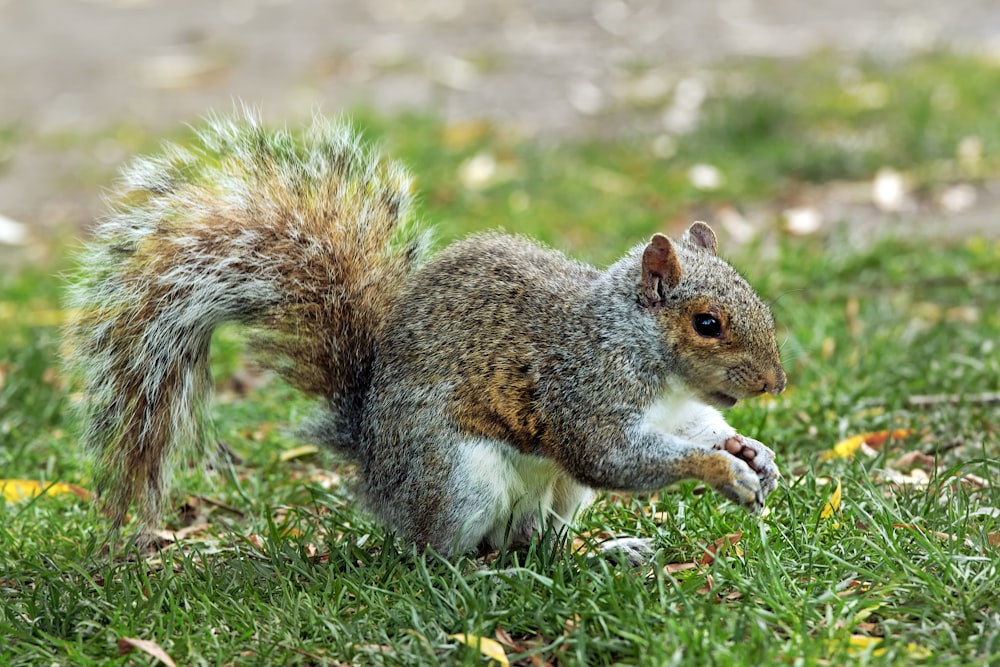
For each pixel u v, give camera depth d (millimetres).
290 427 11758
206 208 9648
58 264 17281
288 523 9797
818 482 10070
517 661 7691
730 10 30359
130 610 8250
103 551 9719
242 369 14047
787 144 20656
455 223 17578
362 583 8469
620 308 8961
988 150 19922
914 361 12461
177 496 10562
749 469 8609
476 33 28938
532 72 25797
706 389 9047
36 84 26484
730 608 7852
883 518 8742
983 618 7555
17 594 8742
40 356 13180
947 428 11047
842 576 8211
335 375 9570
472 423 8930
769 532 8812
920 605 7797
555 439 8945
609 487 8930
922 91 22453
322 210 9727
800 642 7309
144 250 9594
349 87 25062
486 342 8992
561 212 18281
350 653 7719
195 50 28203
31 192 21000
